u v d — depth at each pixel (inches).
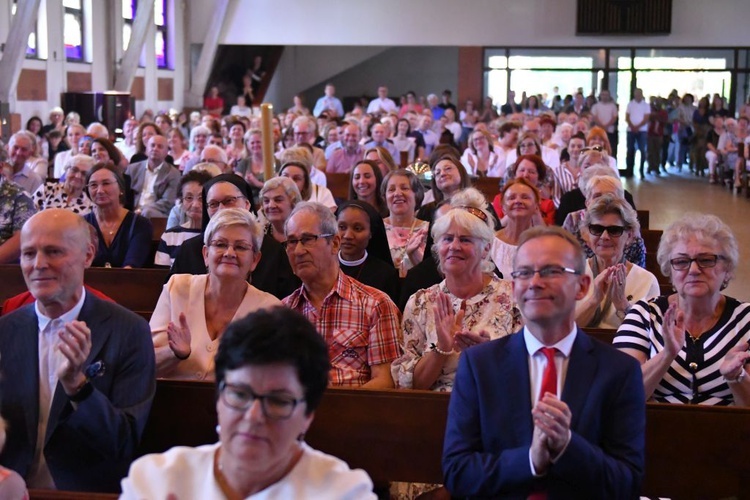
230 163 460.8
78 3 728.3
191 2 922.1
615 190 232.5
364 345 163.9
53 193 298.4
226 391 85.0
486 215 185.2
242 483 86.4
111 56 770.2
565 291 115.6
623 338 149.2
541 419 106.7
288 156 327.9
